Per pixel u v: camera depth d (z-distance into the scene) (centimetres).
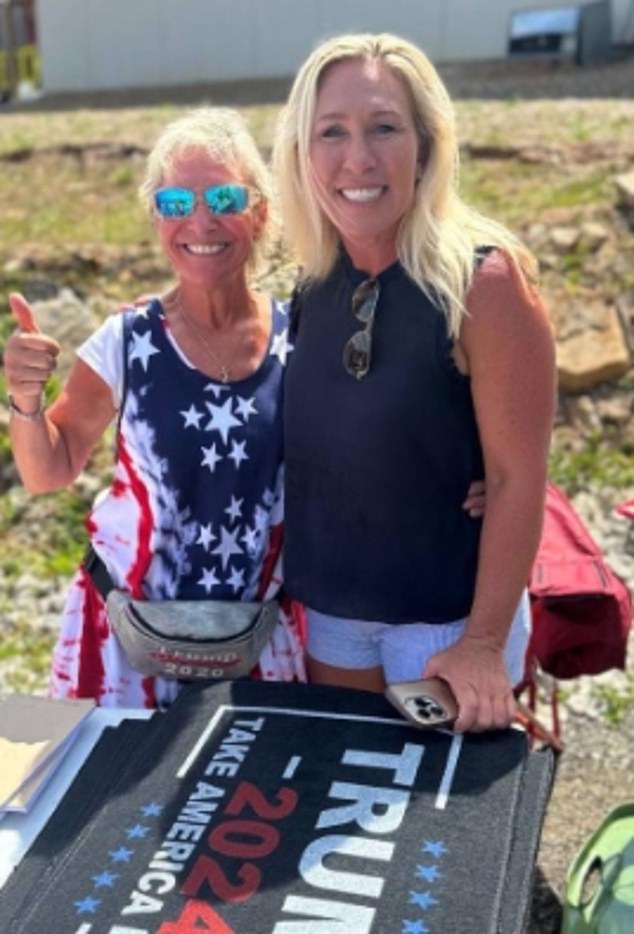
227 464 255
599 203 686
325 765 196
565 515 327
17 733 214
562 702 405
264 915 167
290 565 252
